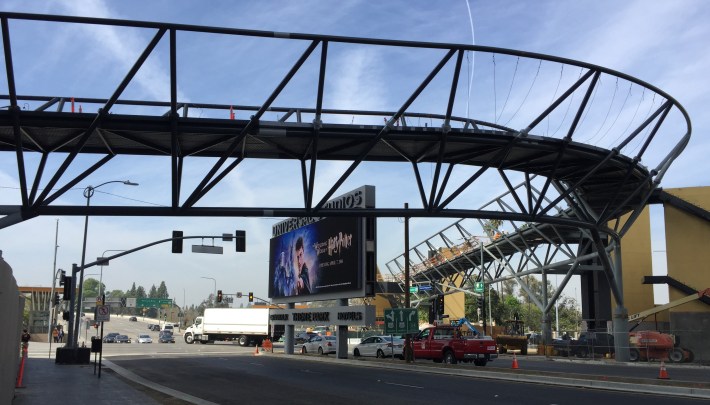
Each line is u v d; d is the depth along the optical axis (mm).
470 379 22266
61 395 16172
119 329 124625
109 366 29156
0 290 9547
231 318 65000
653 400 15625
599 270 45969
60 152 22422
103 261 32562
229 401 15969
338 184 21797
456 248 61625
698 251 43469
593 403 15023
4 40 16781
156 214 20484
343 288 35562
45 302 92500
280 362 33500
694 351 40812
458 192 23812
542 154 25000
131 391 17188
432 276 69438
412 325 30516
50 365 28891
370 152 24562
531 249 49031
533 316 101938
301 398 16500
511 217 25047
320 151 23219
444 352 31203
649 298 50781
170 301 139250
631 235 52062
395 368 28656
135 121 19406
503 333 60062
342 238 36219
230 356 40375
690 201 44344
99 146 22250
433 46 19828
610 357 38344
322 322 38000
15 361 16172
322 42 18969
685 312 41812
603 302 48625
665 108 27391
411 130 21766
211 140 21562
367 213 22609
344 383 20719
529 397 16375
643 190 36125
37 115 18750
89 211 19938
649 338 35625
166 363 32062
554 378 20547
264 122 20531
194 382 21391
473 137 22453
